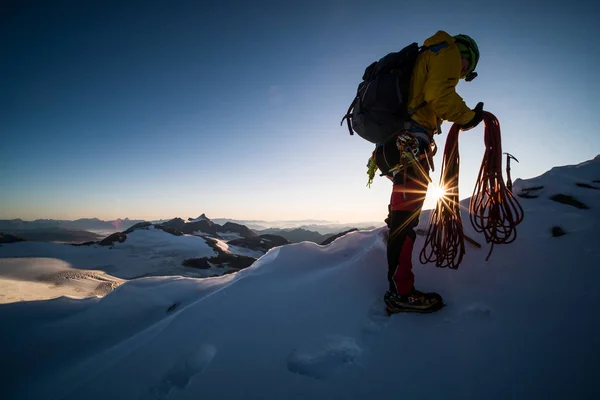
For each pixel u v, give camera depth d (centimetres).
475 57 189
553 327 151
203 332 209
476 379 136
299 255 311
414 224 189
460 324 169
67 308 341
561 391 121
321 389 150
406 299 185
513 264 204
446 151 199
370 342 174
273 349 183
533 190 283
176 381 174
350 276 241
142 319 306
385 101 184
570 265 188
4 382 229
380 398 139
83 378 203
